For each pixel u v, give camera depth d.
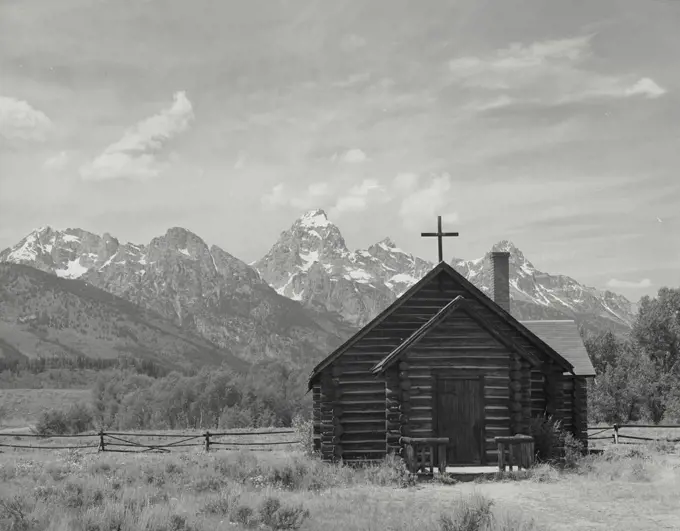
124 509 16.03
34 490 18.95
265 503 16.67
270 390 90.38
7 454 35.84
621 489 21.41
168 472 24.75
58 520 15.15
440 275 29.70
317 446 30.56
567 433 29.20
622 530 16.36
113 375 101.56
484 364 26.98
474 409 26.84
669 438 37.28
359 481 24.17
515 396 26.89
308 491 21.66
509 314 28.88
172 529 14.78
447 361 26.92
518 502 19.67
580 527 16.62
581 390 31.31
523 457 25.61
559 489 21.78
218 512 17.00
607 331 77.38
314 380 30.59
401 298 29.39
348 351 29.44
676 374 69.38
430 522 16.30
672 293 77.00
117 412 91.81
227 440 45.88
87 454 35.78
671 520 17.38
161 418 87.62
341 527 15.95
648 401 58.22
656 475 24.12
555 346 32.84
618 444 36.19
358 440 29.05
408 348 26.69
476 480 24.22
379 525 16.11
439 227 29.72
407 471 24.20
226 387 89.69
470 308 27.05
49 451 38.69
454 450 26.56
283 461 27.30
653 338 74.69
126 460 29.25
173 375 93.69
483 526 15.73
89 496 18.20
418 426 26.52
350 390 29.27
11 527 14.60
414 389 26.69
